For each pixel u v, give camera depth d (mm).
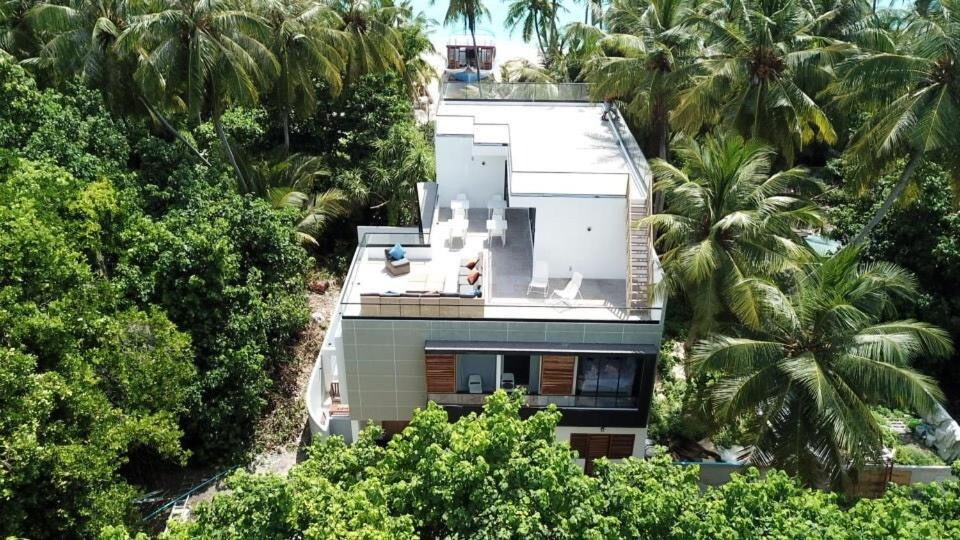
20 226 22219
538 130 35562
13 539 16875
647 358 25281
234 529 16047
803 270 25562
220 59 34406
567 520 16531
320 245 44438
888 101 28922
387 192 43625
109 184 27766
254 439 29703
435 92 69125
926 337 22000
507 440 17922
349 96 46781
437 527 17672
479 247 31438
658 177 29734
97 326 23125
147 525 25734
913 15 41000
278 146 45312
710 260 24969
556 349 25359
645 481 18344
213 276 27578
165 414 23672
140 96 38500
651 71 36688
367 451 19578
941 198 33219
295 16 41906
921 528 16719
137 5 34281
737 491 18078
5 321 20406
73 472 19750
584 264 29281
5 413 19000
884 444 24953
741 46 32281
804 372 21250
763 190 27172
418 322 25594
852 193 31547
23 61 38031
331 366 31641
